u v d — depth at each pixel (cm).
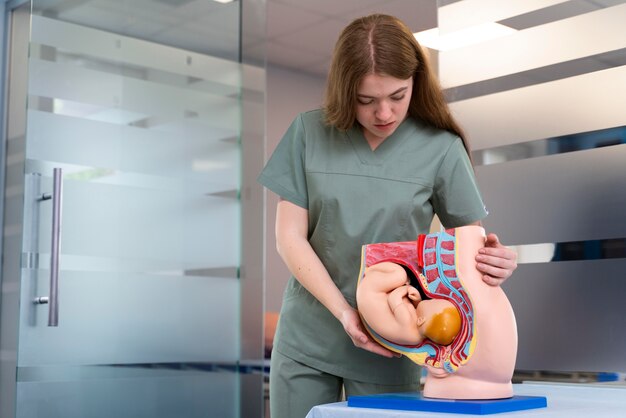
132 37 284
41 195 267
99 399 267
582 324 186
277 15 442
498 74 205
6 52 295
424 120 147
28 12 287
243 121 295
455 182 144
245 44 297
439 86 143
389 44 130
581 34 191
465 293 119
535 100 198
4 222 285
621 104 183
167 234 282
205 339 284
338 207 145
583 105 190
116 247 274
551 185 194
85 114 275
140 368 274
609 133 185
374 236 144
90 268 269
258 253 294
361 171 145
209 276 287
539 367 192
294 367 150
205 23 293
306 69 534
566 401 128
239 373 289
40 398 259
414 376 148
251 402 289
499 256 118
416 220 145
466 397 117
